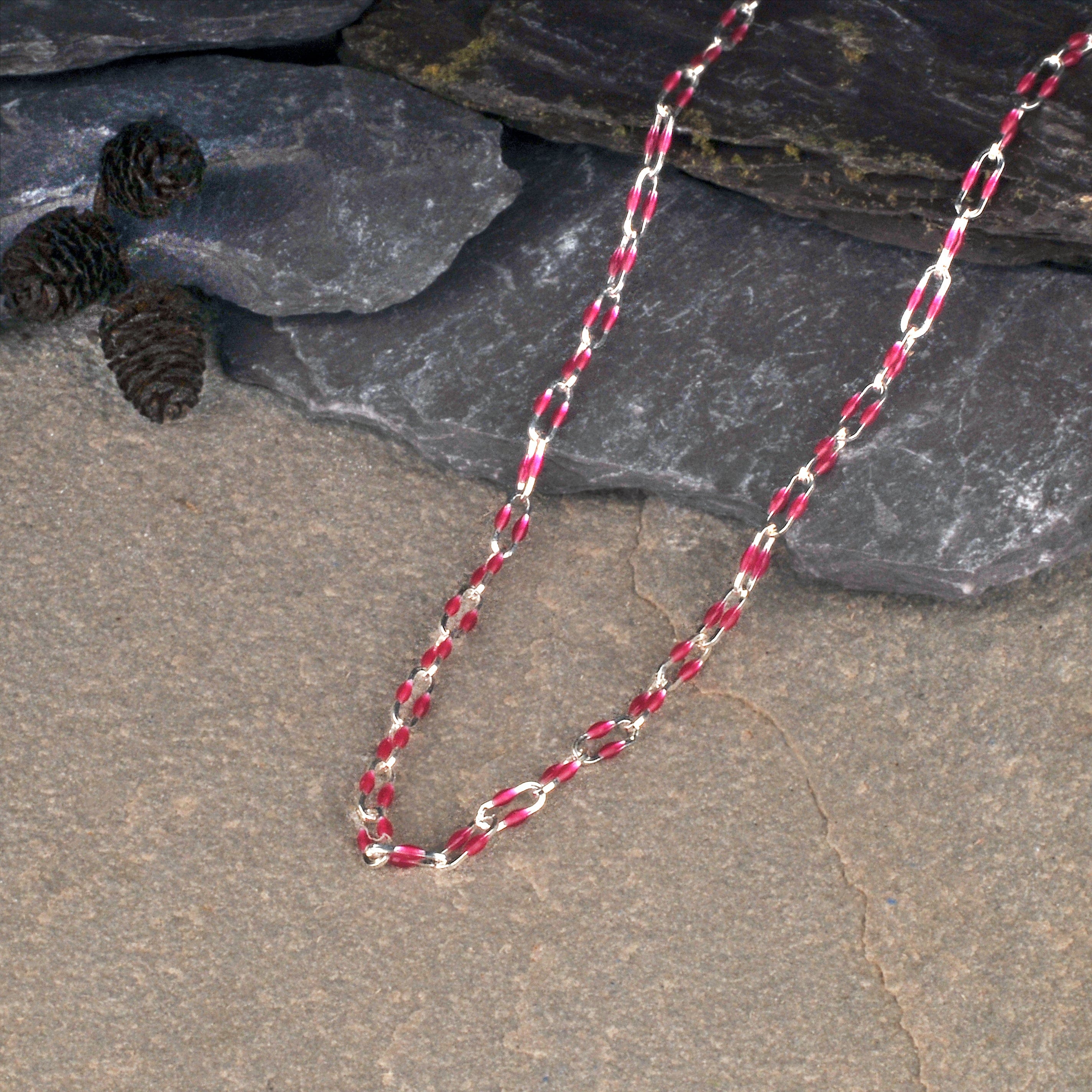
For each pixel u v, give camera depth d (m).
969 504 0.71
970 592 0.71
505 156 0.72
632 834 0.70
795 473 0.71
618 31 0.70
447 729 0.71
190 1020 0.69
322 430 0.72
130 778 0.70
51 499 0.71
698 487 0.71
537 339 0.72
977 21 0.69
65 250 0.70
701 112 0.70
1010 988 0.69
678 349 0.71
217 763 0.70
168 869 0.69
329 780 0.70
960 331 0.71
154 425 0.72
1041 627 0.71
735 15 0.69
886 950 0.70
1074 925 0.70
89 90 0.71
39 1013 0.69
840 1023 0.69
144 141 0.70
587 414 0.71
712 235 0.72
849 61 0.70
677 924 0.70
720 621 0.71
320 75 0.71
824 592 0.72
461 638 0.71
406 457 0.72
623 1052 0.69
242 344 0.72
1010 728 0.71
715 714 0.71
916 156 0.70
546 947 0.69
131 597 0.71
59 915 0.69
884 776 0.70
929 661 0.71
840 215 0.71
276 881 0.70
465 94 0.71
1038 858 0.70
